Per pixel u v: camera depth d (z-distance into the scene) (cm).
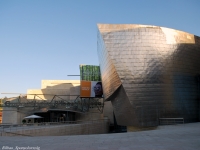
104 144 991
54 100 4681
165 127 1966
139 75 2430
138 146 912
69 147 922
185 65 2677
